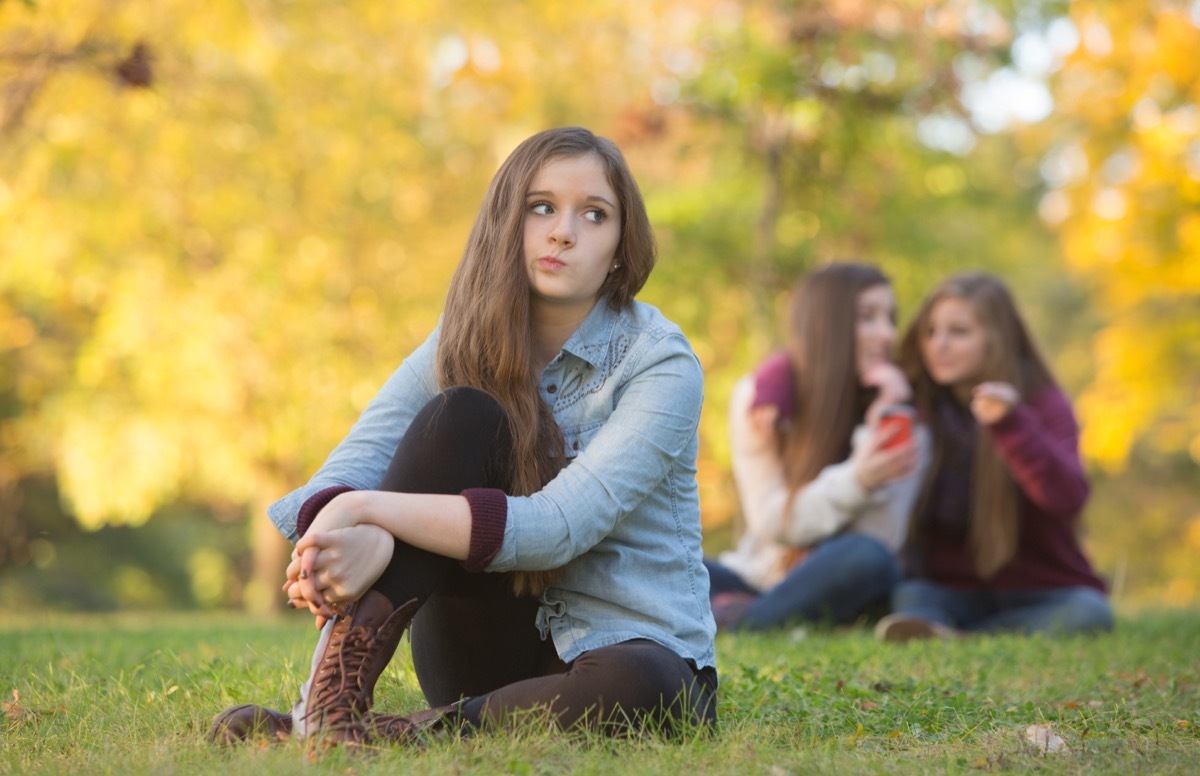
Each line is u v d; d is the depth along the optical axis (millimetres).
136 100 15500
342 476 3654
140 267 17016
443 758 3027
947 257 17672
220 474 18625
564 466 3639
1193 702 4453
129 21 14516
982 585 7352
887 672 4965
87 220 16391
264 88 16953
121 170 16344
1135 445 29906
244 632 7516
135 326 17031
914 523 7383
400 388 3816
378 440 3754
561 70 18484
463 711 3412
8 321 19375
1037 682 4980
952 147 16766
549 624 3576
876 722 3852
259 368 17578
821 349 7234
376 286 17938
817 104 15180
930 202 17125
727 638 6500
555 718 3297
